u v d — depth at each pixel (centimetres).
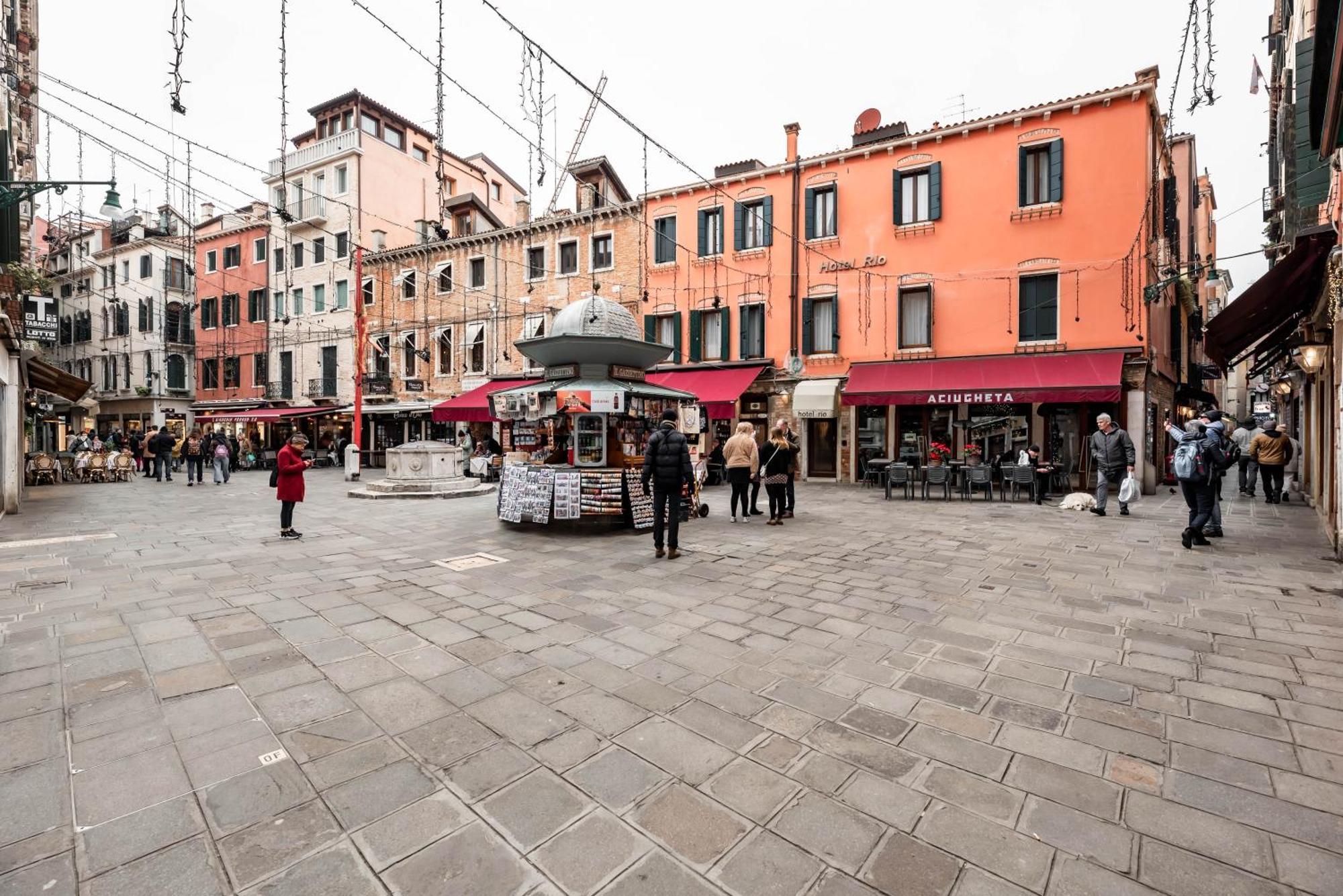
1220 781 260
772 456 962
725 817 238
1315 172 852
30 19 1623
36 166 1645
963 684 359
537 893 199
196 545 788
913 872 208
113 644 422
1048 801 247
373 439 2745
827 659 397
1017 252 1582
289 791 254
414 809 243
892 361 1728
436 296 2556
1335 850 217
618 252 2183
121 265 3431
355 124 2669
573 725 311
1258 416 3369
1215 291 3606
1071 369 1439
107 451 2052
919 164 1700
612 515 883
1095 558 690
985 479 1275
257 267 3039
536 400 924
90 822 233
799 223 1869
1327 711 321
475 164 3200
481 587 575
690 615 489
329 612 497
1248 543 775
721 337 2002
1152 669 378
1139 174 1452
